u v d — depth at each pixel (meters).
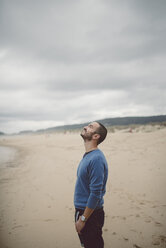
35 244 2.60
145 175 5.68
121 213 3.41
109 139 19.30
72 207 3.87
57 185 5.48
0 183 6.17
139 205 3.71
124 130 40.12
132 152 10.23
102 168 1.64
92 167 1.63
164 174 5.60
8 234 2.90
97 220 1.71
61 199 4.35
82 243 1.76
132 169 6.51
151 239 2.57
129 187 4.79
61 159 10.51
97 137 1.82
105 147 13.80
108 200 4.06
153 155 8.70
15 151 21.03
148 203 3.77
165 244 2.44
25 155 15.23
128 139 17.11
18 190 5.24
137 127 40.97
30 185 5.70
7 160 12.73
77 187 1.79
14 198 4.59
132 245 2.46
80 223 1.64
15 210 3.84
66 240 2.68
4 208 3.97
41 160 11.05
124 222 3.08
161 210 3.42
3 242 2.66
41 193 4.86
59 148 18.12
